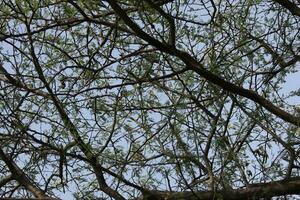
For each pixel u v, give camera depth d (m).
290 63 6.79
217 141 6.31
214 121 6.40
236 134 6.51
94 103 6.61
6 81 6.65
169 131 6.70
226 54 6.52
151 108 6.46
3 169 7.07
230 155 6.22
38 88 6.33
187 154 6.39
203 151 6.35
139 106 6.74
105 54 6.68
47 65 6.63
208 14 6.52
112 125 6.48
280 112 6.45
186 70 6.34
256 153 6.54
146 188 6.68
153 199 6.52
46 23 6.71
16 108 6.32
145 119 6.76
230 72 6.61
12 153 6.52
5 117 6.32
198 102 6.54
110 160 6.45
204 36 6.59
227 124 6.34
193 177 6.48
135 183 6.74
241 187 6.48
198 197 6.27
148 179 6.64
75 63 6.59
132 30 6.23
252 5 6.77
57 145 6.57
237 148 6.48
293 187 6.33
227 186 6.39
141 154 6.73
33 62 6.09
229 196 6.33
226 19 6.70
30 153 6.66
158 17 6.30
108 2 5.77
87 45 6.69
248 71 6.69
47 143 6.45
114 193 6.71
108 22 6.49
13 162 6.68
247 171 6.49
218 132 6.44
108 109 6.63
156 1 6.31
